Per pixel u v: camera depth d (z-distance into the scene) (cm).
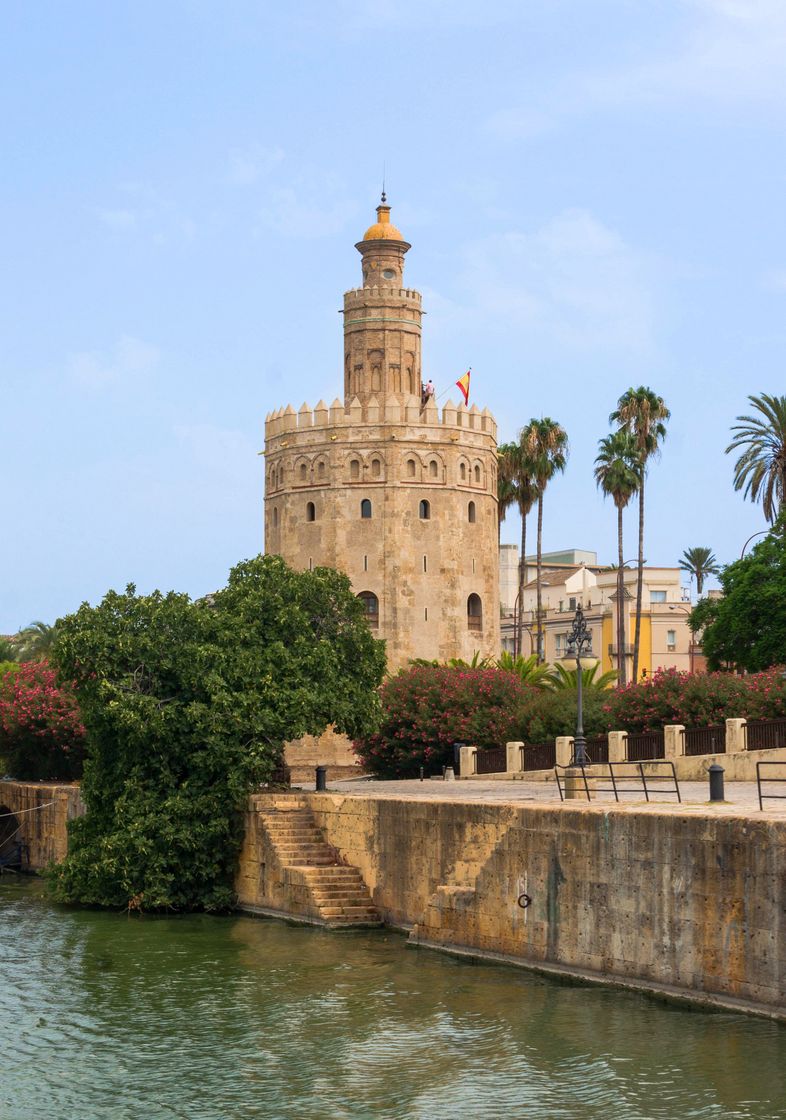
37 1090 2664
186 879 4828
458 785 5609
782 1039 2703
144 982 3550
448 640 8388
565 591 13738
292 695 5066
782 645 6912
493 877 3653
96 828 5091
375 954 3809
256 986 3453
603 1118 2389
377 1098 2552
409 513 8381
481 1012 3077
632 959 3166
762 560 7175
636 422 9344
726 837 2914
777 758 4644
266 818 4728
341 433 8450
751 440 8081
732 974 2897
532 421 9438
